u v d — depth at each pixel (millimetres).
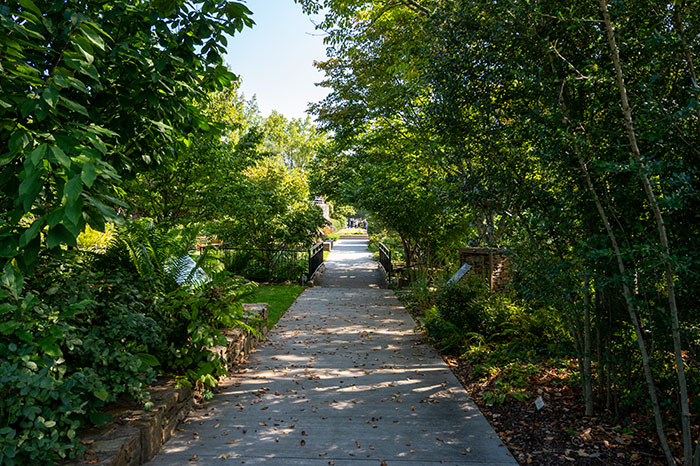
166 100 3723
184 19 3678
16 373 2482
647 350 3621
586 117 3748
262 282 14195
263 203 14188
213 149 9484
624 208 3273
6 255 2348
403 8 8914
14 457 2398
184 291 4688
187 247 5453
